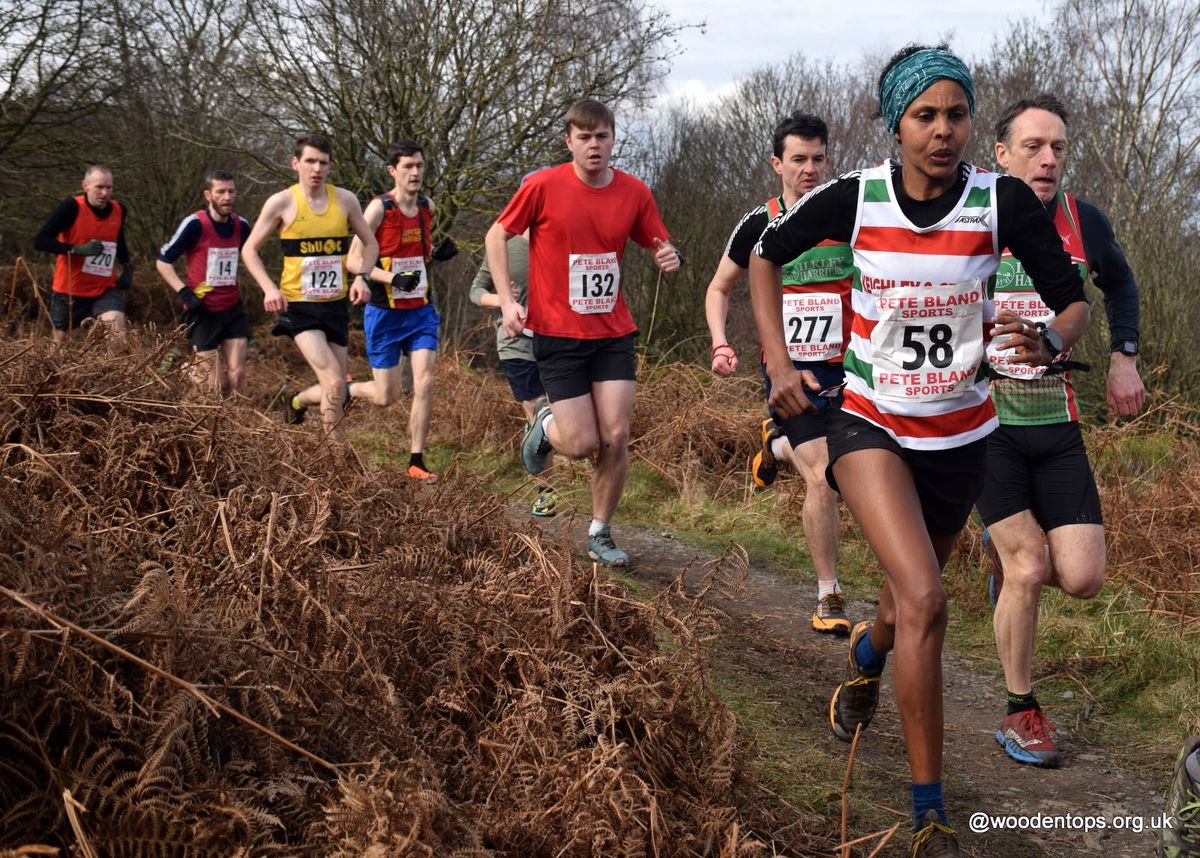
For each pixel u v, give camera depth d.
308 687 2.43
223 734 2.24
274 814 2.17
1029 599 3.62
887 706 4.02
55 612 2.14
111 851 1.99
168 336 4.06
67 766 2.03
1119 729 3.97
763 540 6.36
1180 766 2.31
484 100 14.72
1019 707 3.72
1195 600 4.89
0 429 3.24
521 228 5.10
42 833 1.99
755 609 5.11
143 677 2.16
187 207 17.12
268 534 2.82
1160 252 12.00
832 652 4.61
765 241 2.98
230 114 15.95
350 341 15.07
